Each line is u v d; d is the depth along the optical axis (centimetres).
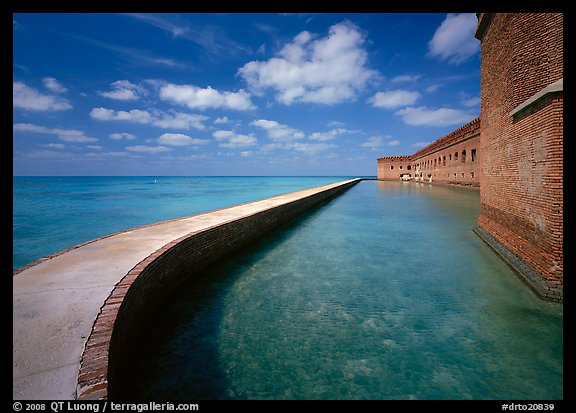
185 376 252
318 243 719
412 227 901
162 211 1850
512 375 248
